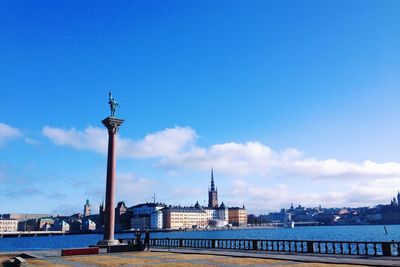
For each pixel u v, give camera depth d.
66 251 52.94
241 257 42.72
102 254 53.53
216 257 43.44
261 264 34.97
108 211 68.50
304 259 38.03
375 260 35.75
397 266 31.05
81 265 38.44
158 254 50.41
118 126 72.38
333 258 38.66
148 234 60.38
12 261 39.62
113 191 69.50
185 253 50.47
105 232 68.12
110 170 70.06
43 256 51.84
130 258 45.00
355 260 36.19
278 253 46.47
